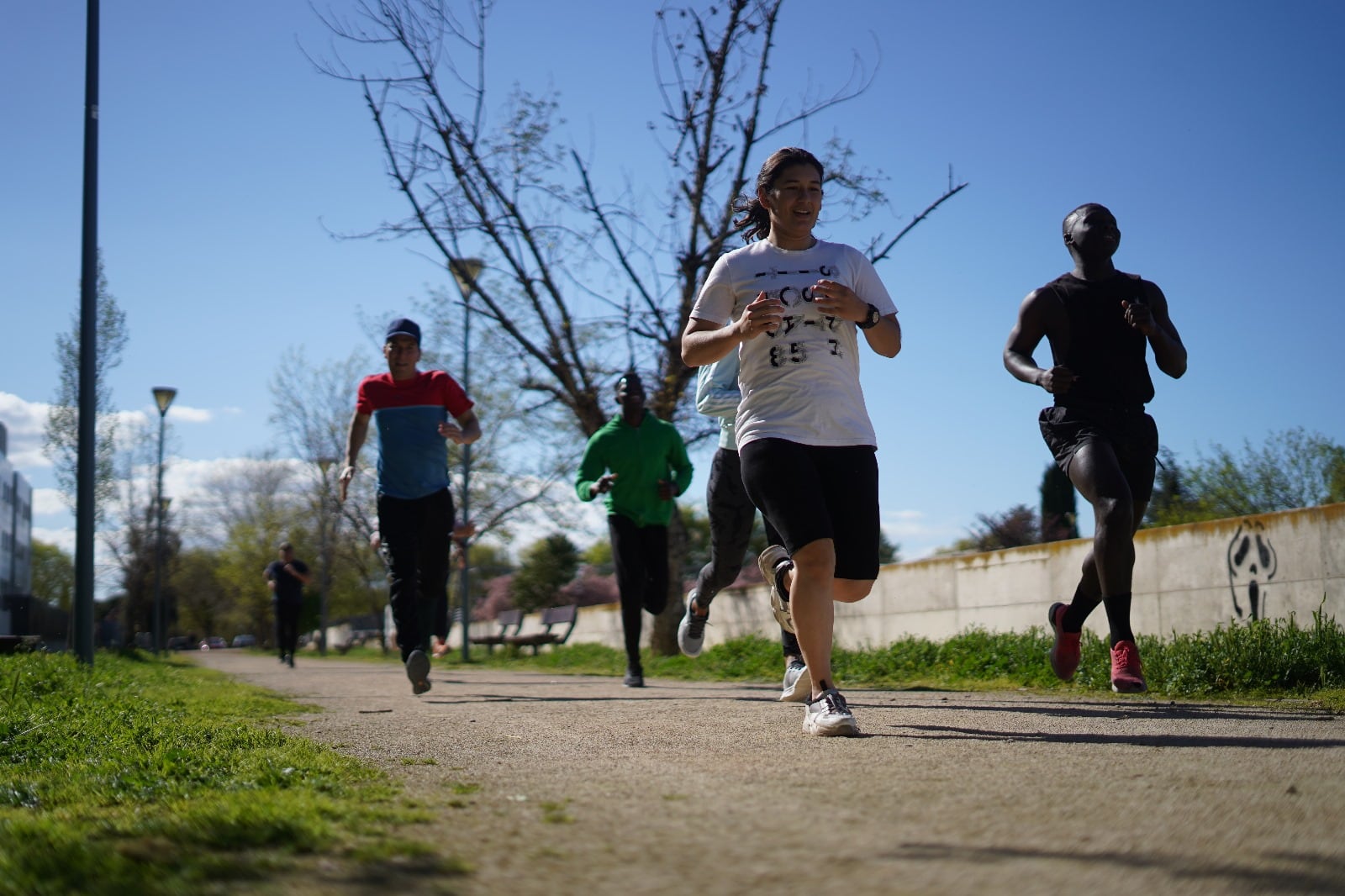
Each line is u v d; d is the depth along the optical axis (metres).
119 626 25.84
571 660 17.72
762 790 2.85
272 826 2.35
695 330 4.47
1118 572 5.56
